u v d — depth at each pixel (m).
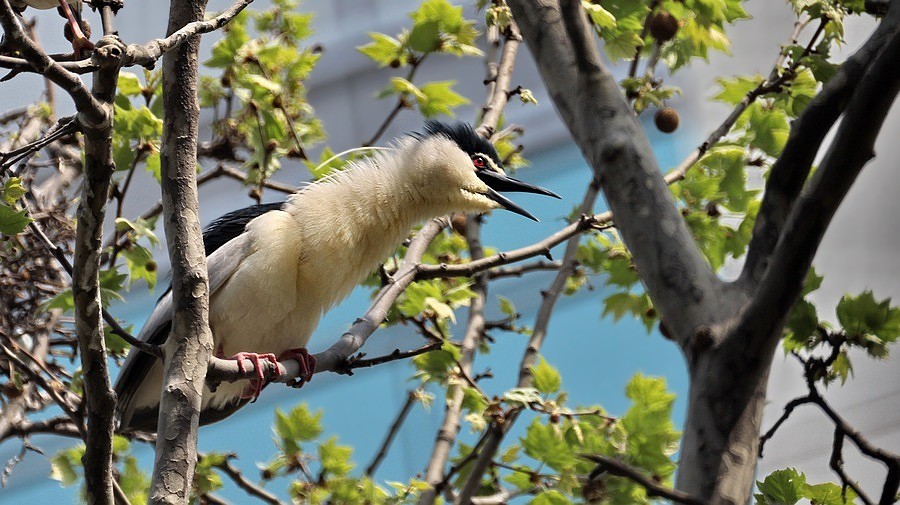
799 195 5.91
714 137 10.20
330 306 9.52
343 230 9.20
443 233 12.15
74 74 5.34
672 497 5.02
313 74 17.03
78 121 5.70
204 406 9.87
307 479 10.27
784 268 5.34
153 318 9.05
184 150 6.64
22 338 10.17
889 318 8.03
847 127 5.22
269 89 10.59
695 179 11.00
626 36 10.55
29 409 10.50
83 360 6.39
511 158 11.80
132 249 10.44
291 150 10.84
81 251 6.06
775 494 7.95
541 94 17.39
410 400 10.66
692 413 5.52
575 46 6.30
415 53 11.09
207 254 9.45
